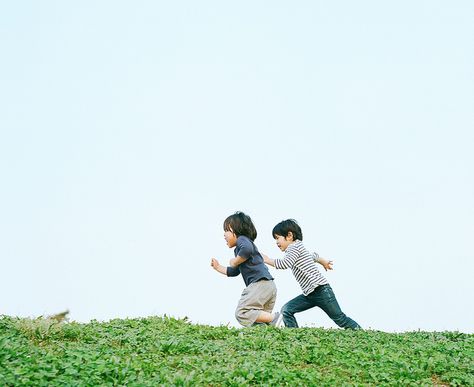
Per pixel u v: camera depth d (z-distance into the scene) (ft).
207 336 27.32
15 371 17.69
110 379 18.52
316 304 32.22
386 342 27.58
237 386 18.81
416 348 25.94
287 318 32.42
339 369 21.76
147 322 30.01
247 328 28.91
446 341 29.37
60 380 17.65
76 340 25.08
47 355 20.06
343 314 32.09
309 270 32.04
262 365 20.94
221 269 32.78
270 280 31.65
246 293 31.32
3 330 24.71
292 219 33.68
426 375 22.07
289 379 19.63
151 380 18.48
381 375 21.20
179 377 18.61
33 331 24.85
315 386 19.36
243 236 32.14
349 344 26.20
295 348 24.40
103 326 28.12
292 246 32.58
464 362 24.29
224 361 21.94
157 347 23.67
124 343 24.49
